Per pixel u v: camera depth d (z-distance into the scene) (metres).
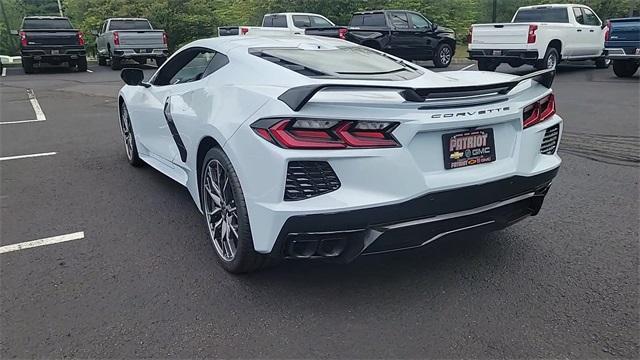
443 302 3.11
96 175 5.77
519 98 3.31
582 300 3.11
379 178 2.81
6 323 2.92
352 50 4.21
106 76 17.75
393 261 3.62
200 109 3.68
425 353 2.65
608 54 14.19
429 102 2.88
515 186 3.24
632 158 6.21
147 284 3.34
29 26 19.28
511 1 30.64
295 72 3.37
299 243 2.90
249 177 2.98
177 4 27.53
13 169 6.02
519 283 3.32
